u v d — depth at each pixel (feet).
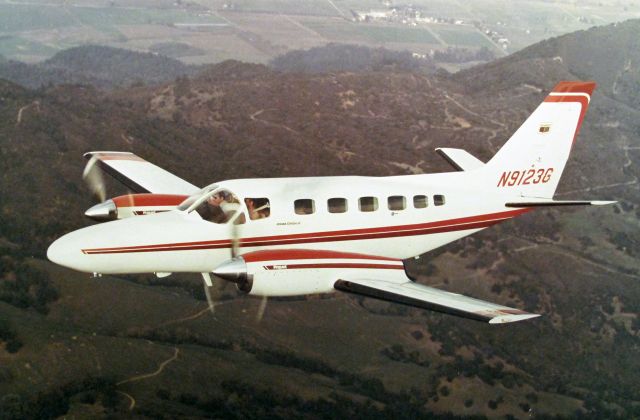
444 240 77.61
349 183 72.49
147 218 68.18
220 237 67.15
